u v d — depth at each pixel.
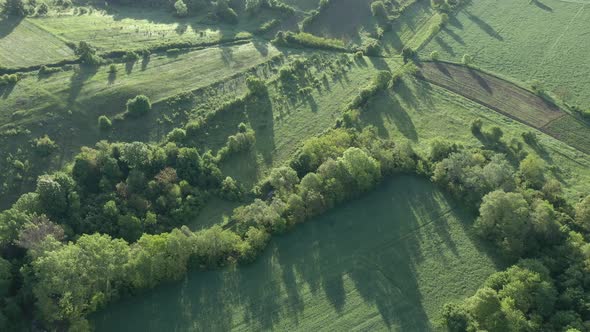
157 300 98.19
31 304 94.44
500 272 98.38
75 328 89.38
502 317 89.00
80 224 107.44
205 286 100.81
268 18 191.00
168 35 174.75
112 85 144.88
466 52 170.62
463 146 128.62
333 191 114.88
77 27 172.75
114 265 96.38
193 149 123.69
